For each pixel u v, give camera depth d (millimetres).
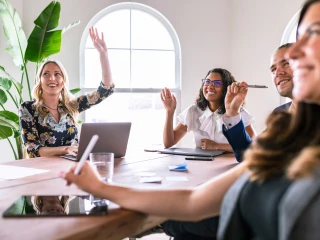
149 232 1543
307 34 701
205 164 1710
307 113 726
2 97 3234
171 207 889
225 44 3799
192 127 2529
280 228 583
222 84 2420
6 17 3072
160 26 3846
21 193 1128
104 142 1775
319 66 654
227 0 3756
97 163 1274
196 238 1392
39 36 3166
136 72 3871
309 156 576
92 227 805
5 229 787
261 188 681
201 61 3791
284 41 3594
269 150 705
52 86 2381
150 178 1353
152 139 3953
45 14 3107
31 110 2340
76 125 2500
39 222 836
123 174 1453
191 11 3752
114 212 914
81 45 3693
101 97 2656
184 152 2062
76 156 1807
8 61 3449
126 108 3881
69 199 1042
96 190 961
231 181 843
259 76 3682
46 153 2098
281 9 3549
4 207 962
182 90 3795
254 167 707
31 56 3221
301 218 535
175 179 1352
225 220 731
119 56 3822
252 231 722
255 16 3648
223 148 2203
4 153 3482
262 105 3678
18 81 3492
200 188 906
